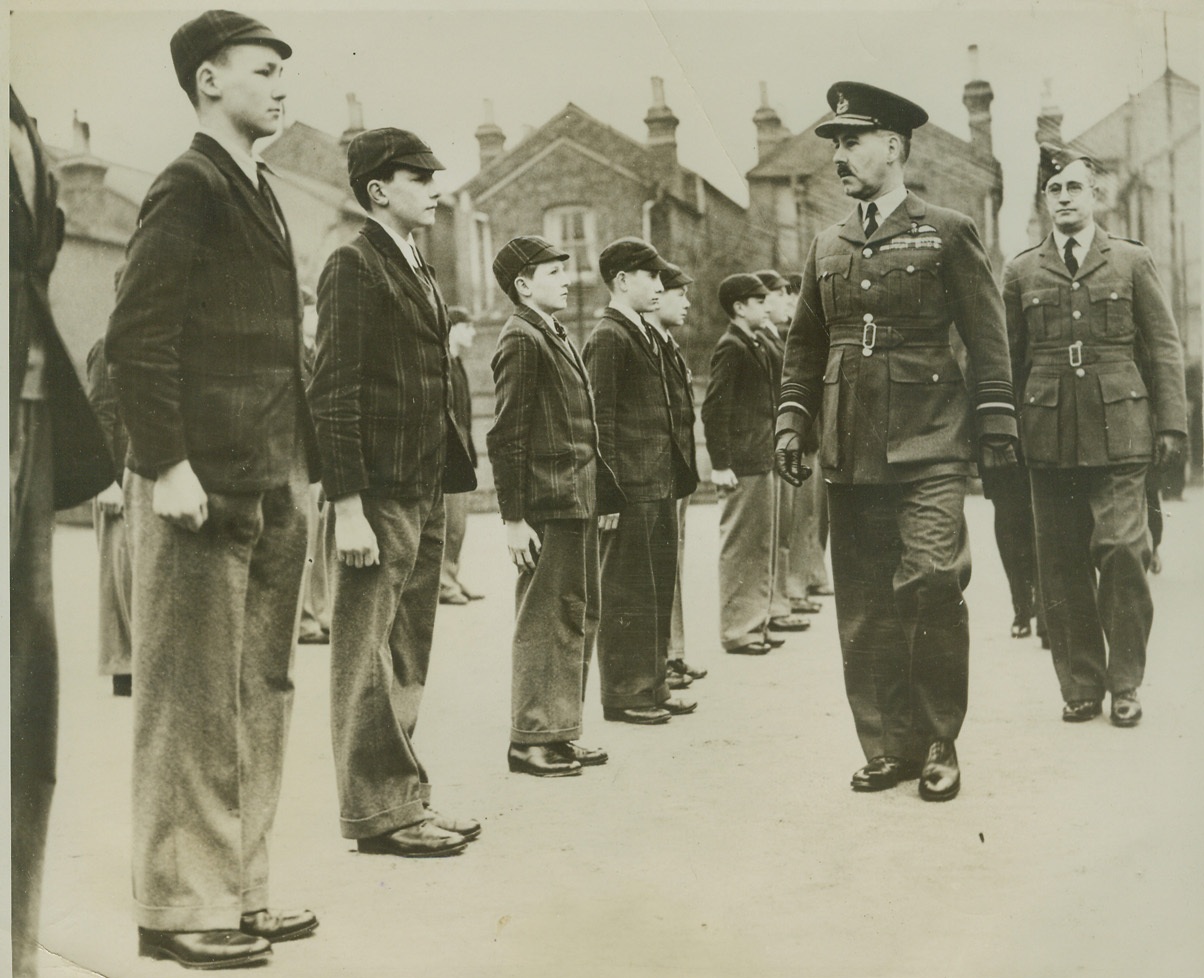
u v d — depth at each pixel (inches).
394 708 142.3
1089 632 162.9
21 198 146.7
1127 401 162.4
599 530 170.6
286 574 129.5
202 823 126.2
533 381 152.1
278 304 128.2
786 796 153.2
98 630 151.5
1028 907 144.4
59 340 147.4
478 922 135.8
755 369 193.0
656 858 146.1
